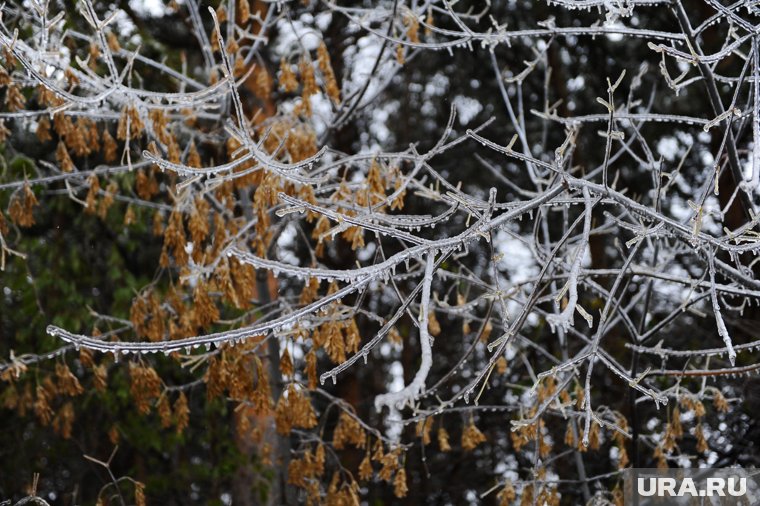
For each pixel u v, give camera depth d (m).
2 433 13.34
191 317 8.09
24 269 12.08
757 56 5.65
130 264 13.70
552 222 14.99
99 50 8.43
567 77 15.55
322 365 17.00
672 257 8.91
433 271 5.05
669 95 13.82
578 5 6.23
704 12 13.69
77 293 12.24
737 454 10.68
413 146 7.83
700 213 5.38
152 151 8.23
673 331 12.77
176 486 13.05
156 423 13.07
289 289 15.73
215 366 7.96
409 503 15.97
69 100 6.40
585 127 14.99
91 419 13.05
